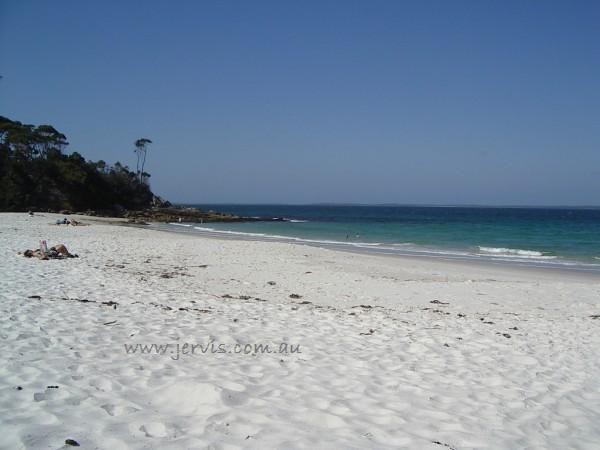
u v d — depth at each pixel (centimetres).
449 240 3544
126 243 2169
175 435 341
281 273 1533
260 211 15312
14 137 5831
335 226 5434
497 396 493
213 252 2006
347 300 1161
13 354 504
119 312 776
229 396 421
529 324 921
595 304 1208
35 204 5762
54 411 366
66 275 1147
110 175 7406
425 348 675
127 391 425
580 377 586
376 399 454
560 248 3028
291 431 363
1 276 1054
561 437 406
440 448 356
